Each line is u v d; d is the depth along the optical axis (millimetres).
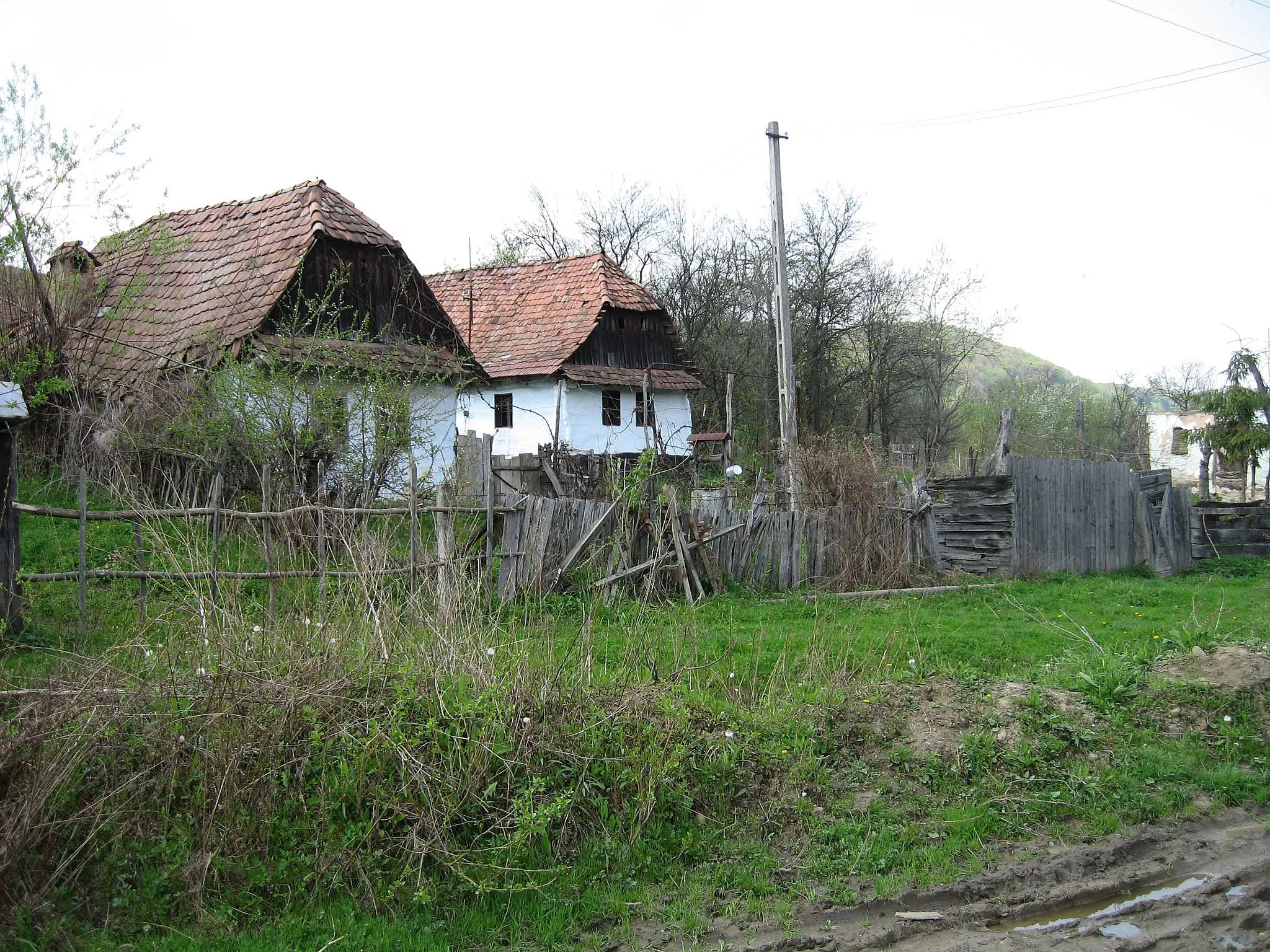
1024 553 15727
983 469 18375
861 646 9469
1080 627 10492
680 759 6051
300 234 17719
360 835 5133
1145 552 17688
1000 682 8016
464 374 18891
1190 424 48219
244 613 6801
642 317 30656
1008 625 11234
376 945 4641
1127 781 6684
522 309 31031
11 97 11508
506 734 5754
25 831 4602
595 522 11234
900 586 14000
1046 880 5531
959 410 51156
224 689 5426
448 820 5242
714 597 12070
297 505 10453
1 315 13633
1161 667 8562
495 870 5141
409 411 13172
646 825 5703
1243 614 12445
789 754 6457
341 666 5902
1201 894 5309
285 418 12031
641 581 11547
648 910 5098
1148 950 4715
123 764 5117
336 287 17297
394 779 5391
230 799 5082
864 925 5047
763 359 40000
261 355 12898
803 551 13492
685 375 31141
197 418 11883
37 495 11945
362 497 12219
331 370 13242
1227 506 19531
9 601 7348
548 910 5031
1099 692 7809
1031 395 50375
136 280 15672
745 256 40656
